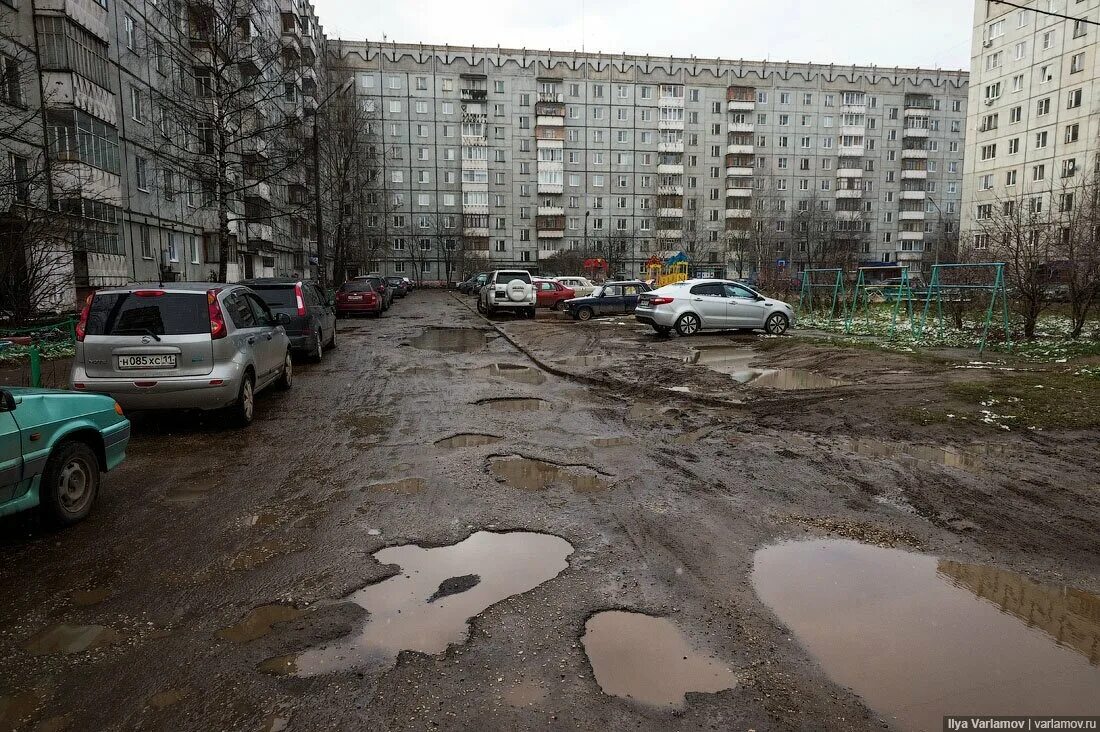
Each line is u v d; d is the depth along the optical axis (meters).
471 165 69.50
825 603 3.35
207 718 2.47
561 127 70.06
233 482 5.34
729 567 3.77
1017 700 2.58
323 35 57.03
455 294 54.59
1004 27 49.75
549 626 3.12
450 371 11.59
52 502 4.20
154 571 3.72
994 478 5.32
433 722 2.44
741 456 6.04
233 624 3.15
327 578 3.63
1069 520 4.46
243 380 7.24
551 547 4.06
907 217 76.00
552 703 2.54
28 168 17.31
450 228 70.44
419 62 68.31
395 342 16.62
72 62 19.27
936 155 77.69
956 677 2.73
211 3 19.64
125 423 5.02
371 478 5.42
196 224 30.11
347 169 41.62
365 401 8.80
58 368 11.62
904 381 9.20
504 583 3.57
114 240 22.30
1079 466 5.59
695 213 73.75
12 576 3.65
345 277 42.50
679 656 2.87
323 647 2.94
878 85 75.12
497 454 6.15
